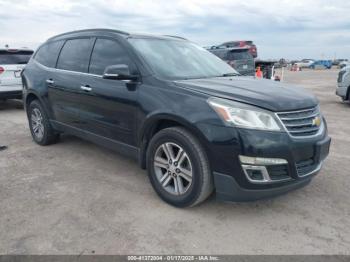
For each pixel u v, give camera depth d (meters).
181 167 3.31
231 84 3.50
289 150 2.94
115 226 3.06
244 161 2.88
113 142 4.10
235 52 13.57
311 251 2.73
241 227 3.08
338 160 4.93
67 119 4.84
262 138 2.86
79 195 3.70
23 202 3.53
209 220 3.19
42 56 5.56
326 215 3.31
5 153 5.20
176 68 3.89
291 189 3.13
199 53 4.59
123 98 3.75
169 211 3.34
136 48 3.88
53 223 3.11
